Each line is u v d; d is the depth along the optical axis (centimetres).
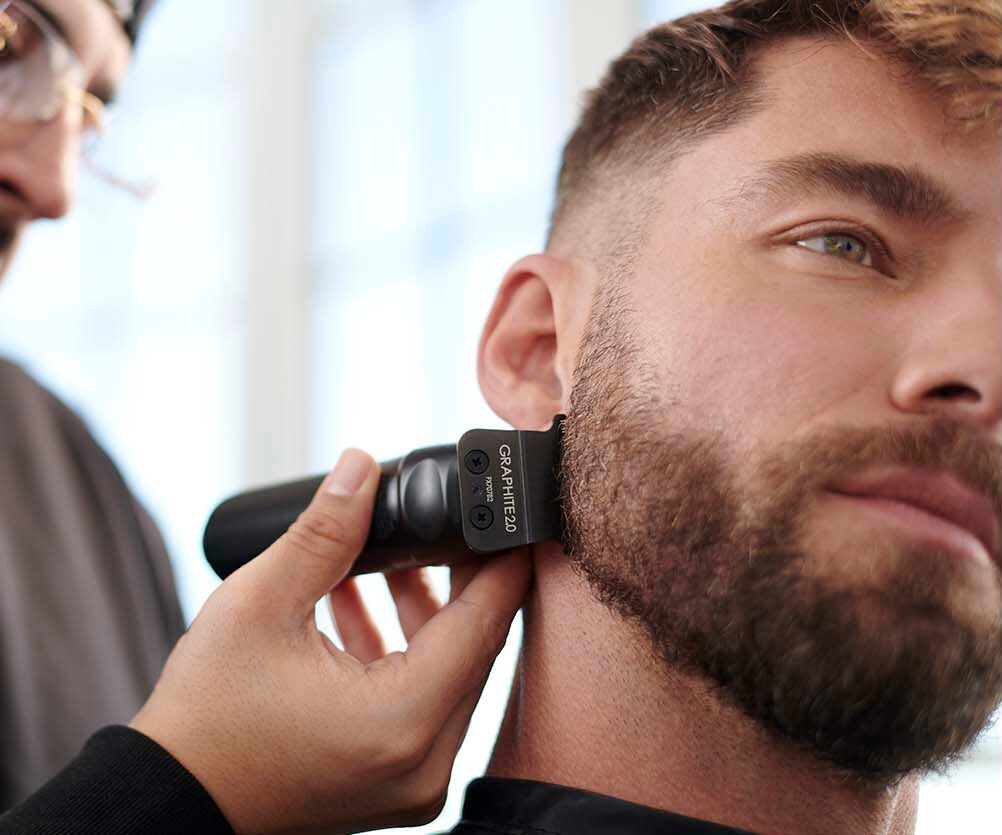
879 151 91
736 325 89
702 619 85
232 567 112
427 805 101
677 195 97
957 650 81
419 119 380
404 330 374
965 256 90
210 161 422
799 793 88
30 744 149
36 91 130
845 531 82
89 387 429
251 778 97
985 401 84
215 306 415
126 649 164
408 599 120
